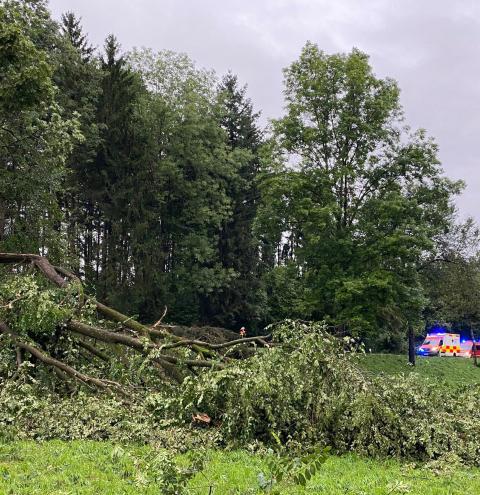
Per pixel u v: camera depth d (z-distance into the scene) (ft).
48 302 30.63
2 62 41.37
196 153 106.63
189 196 104.53
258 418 24.79
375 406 24.22
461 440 24.64
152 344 31.45
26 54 41.65
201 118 110.52
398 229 73.77
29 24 51.88
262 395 25.11
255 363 25.91
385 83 79.36
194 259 103.30
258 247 110.83
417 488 19.13
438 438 24.41
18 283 33.12
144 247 86.38
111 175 87.15
